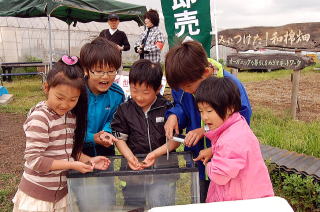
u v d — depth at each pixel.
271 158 3.65
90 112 2.17
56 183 1.84
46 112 1.74
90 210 1.66
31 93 9.52
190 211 1.24
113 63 1.98
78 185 1.63
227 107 1.66
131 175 1.61
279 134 4.74
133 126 2.16
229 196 1.74
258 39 6.23
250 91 9.45
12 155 4.56
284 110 6.75
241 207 1.26
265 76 13.11
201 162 2.16
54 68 1.67
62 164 1.65
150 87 1.97
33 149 1.68
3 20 14.78
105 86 2.05
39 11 8.47
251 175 1.68
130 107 2.18
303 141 4.40
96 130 2.23
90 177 1.61
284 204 1.28
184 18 4.83
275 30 6.10
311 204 2.92
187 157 1.85
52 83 1.64
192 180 1.62
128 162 1.79
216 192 1.82
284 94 8.88
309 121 5.95
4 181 3.66
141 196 1.64
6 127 6.00
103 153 2.35
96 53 1.96
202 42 4.82
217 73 2.03
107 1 9.04
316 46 5.83
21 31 15.13
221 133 1.73
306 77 12.34
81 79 1.68
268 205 1.27
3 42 14.64
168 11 4.88
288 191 3.08
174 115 2.10
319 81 11.22
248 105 1.99
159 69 2.00
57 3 7.84
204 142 2.13
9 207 3.07
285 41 6.04
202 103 1.69
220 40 6.52
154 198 1.64
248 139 1.67
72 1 8.09
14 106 7.61
